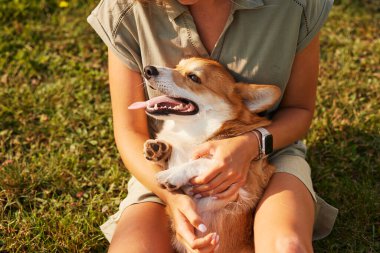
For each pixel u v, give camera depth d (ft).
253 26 3.56
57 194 4.62
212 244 3.19
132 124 3.85
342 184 4.55
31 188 4.57
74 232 4.17
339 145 4.99
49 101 5.50
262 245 3.18
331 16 6.68
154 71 3.63
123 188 4.60
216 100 3.69
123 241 3.36
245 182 3.58
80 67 5.96
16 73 5.88
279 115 3.86
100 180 4.70
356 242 4.14
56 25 6.51
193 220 3.26
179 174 3.42
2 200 4.46
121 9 3.66
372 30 6.48
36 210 4.39
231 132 3.70
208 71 3.64
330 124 5.13
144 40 3.69
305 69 3.80
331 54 6.06
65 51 6.18
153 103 3.66
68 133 5.19
